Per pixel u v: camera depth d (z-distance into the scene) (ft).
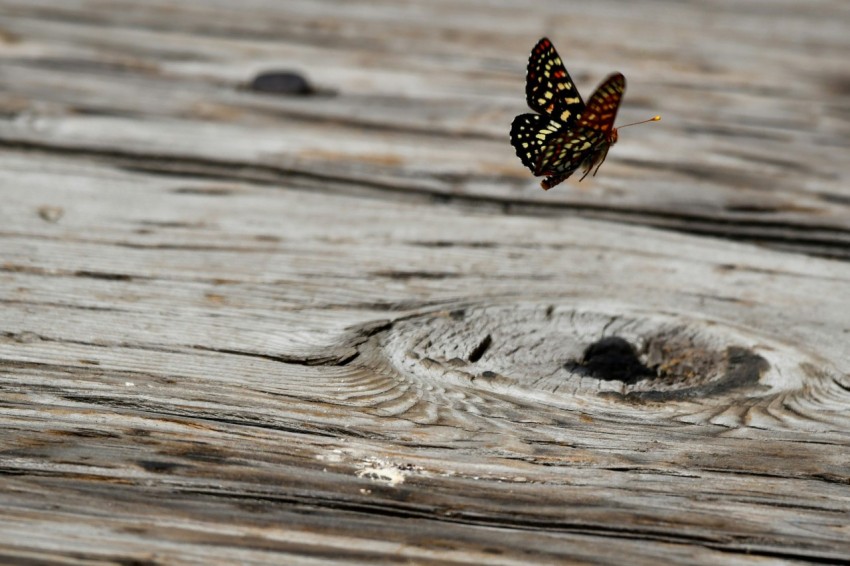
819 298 4.06
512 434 3.85
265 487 3.79
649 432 3.86
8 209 4.16
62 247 4.09
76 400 3.87
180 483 3.79
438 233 4.17
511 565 3.74
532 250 4.14
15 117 4.36
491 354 3.95
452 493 3.79
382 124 4.42
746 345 3.98
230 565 3.73
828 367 3.95
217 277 4.06
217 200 4.21
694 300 4.05
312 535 3.75
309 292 4.04
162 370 3.91
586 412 3.88
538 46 3.91
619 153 4.37
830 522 3.78
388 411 3.87
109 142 4.32
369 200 4.24
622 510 3.78
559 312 4.02
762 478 3.82
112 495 3.77
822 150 4.41
